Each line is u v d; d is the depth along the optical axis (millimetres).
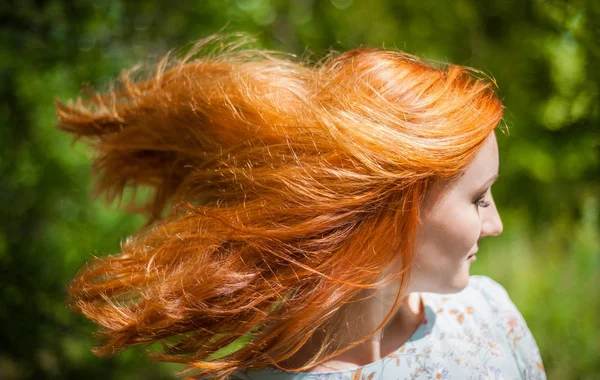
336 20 2031
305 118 760
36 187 1743
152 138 968
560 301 2170
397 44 1933
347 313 803
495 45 1605
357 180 728
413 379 806
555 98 1402
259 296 765
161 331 790
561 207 1594
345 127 732
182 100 916
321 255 747
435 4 1891
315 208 736
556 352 2049
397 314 852
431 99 741
